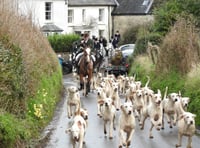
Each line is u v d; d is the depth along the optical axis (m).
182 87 17.78
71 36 41.69
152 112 14.03
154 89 20.47
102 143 13.10
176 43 20.33
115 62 29.48
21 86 12.84
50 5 48.50
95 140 13.47
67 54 40.62
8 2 15.85
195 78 17.31
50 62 21.91
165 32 28.91
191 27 20.94
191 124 12.14
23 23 18.44
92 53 24.20
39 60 18.56
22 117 12.71
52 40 40.16
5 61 12.44
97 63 26.39
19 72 12.88
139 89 17.11
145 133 14.38
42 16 47.78
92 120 16.42
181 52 19.92
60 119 16.23
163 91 19.42
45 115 15.18
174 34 20.80
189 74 18.11
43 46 21.20
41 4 47.66
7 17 14.62
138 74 24.81
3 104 11.79
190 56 19.52
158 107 14.02
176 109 14.88
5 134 10.23
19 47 13.75
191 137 12.38
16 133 10.84
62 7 49.12
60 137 13.53
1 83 11.99
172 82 19.19
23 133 11.27
